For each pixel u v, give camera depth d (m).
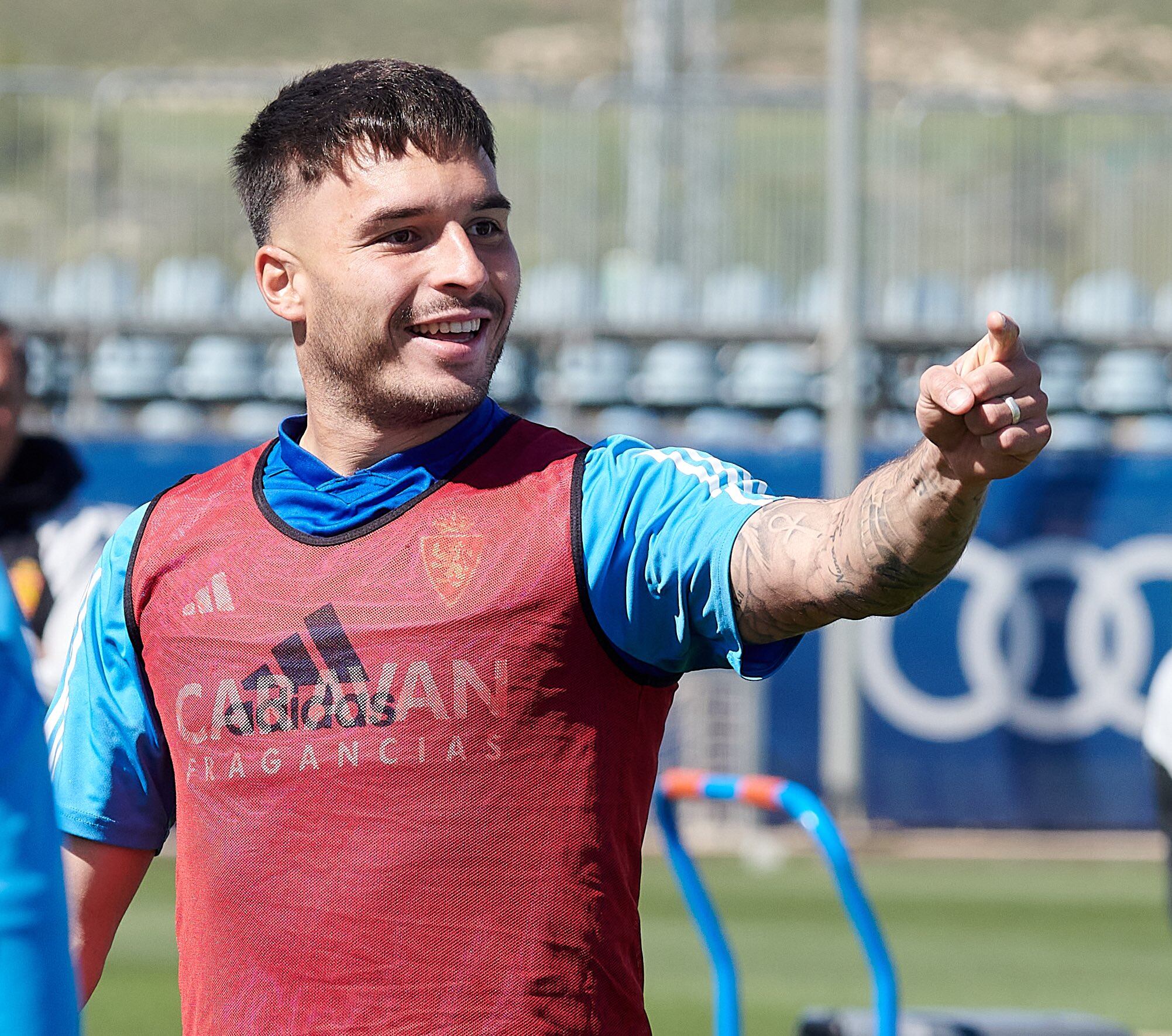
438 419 5.53
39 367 34.00
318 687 5.24
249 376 35.97
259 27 186.25
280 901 5.21
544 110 36.03
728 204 36.88
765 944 21.50
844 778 30.39
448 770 5.11
